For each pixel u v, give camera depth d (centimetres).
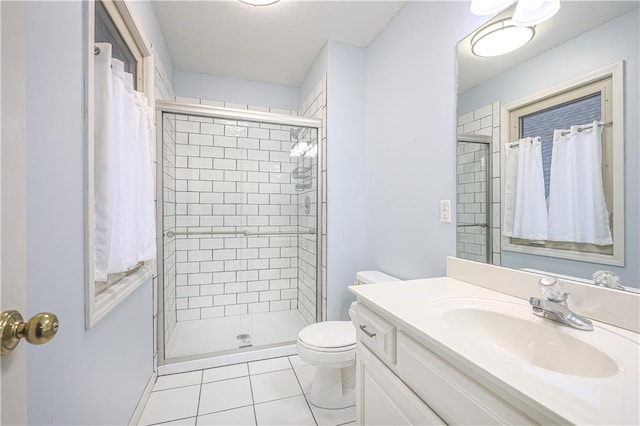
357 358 115
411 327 81
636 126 79
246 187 273
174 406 155
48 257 69
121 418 120
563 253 96
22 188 46
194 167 257
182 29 203
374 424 102
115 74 108
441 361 72
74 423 81
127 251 116
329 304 220
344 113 223
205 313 267
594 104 88
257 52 234
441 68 151
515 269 111
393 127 192
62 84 76
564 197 96
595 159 88
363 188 229
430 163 159
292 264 288
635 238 79
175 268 245
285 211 278
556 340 79
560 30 97
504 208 117
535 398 49
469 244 134
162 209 193
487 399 59
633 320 77
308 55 239
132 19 130
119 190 108
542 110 103
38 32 67
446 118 148
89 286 88
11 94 44
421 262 166
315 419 146
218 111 208
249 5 178
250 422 144
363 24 198
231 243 274
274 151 274
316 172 236
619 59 82
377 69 211
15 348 45
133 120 123
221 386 174
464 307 97
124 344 124
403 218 182
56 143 73
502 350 87
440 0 151
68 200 78
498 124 120
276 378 184
